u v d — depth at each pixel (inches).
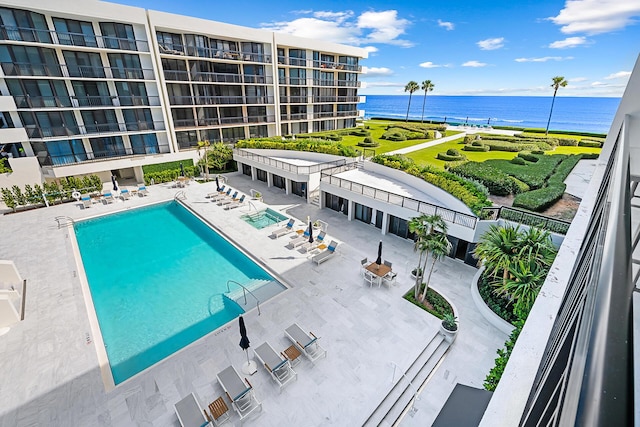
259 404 363.6
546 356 104.5
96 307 540.4
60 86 964.0
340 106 1828.2
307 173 940.0
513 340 385.4
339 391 385.1
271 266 626.2
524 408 104.5
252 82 1352.1
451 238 639.8
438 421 255.6
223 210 904.3
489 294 520.4
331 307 513.3
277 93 1443.2
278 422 353.1
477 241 581.9
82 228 818.8
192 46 1162.0
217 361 423.8
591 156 1160.2
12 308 484.1
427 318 490.9
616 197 74.9
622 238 56.7
